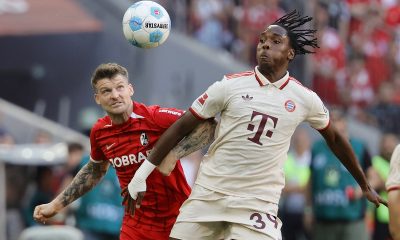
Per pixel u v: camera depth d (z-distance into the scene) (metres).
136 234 20.00
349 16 48.56
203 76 40.94
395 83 50.19
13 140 36.84
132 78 39.78
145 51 39.75
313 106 18.62
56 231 30.42
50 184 33.31
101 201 30.48
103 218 30.47
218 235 18.77
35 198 32.94
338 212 32.47
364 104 48.59
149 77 39.66
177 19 43.88
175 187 19.75
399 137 47.34
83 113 41.16
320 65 46.03
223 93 18.44
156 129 19.45
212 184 18.47
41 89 41.53
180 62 40.50
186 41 41.03
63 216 31.72
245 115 18.27
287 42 18.52
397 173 17.73
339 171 32.44
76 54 41.12
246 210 18.25
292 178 37.81
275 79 18.50
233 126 18.33
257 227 18.16
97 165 20.28
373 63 49.72
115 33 40.44
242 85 18.47
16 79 41.75
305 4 44.66
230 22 45.94
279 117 18.30
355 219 32.41
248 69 42.31
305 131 42.06
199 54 40.94
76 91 41.22
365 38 49.69
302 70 43.72
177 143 18.81
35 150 33.19
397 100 49.09
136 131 19.45
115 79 19.17
